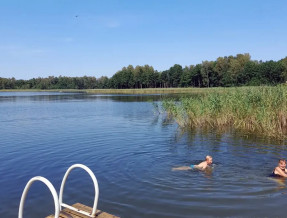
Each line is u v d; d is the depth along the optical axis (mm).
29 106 41500
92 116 27500
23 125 21953
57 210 4680
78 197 7500
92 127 20266
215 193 7621
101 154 12172
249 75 85688
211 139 15008
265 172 9391
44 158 11758
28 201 7398
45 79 157375
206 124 20125
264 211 6516
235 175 9102
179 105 22031
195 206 6840
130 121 23266
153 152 12367
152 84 126875
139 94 79812
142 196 7480
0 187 8461
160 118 25094
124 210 6688
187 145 13656
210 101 20734
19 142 15258
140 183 8461
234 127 18828
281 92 17859
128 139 15422
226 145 13492
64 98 65062
